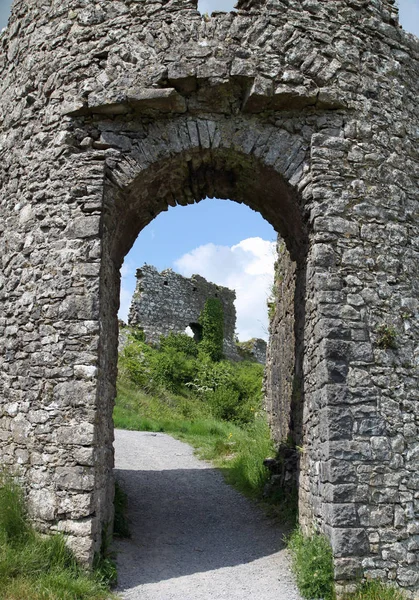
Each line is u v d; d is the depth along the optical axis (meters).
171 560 6.51
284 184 6.62
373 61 6.86
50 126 6.74
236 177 7.46
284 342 9.84
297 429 7.64
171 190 7.62
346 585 5.33
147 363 22.73
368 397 5.91
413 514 5.71
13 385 6.39
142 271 28.11
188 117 6.62
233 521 8.10
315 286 6.19
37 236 6.54
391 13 7.17
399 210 6.61
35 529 5.75
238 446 12.63
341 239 6.26
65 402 5.94
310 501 6.37
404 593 5.43
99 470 6.04
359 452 5.73
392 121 6.83
